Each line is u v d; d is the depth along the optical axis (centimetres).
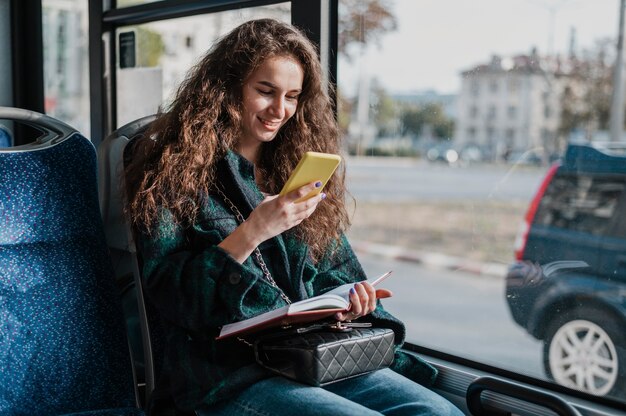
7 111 172
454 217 784
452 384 190
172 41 257
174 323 161
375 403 162
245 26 173
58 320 166
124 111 280
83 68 293
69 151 175
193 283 154
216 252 154
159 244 158
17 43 314
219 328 160
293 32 175
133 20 269
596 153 263
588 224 245
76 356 167
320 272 184
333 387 167
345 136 212
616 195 244
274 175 188
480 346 213
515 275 252
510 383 154
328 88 208
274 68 169
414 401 159
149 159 167
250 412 150
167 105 183
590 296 228
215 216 164
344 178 192
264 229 153
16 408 158
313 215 182
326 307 149
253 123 172
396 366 183
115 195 180
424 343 207
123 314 177
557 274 240
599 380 212
